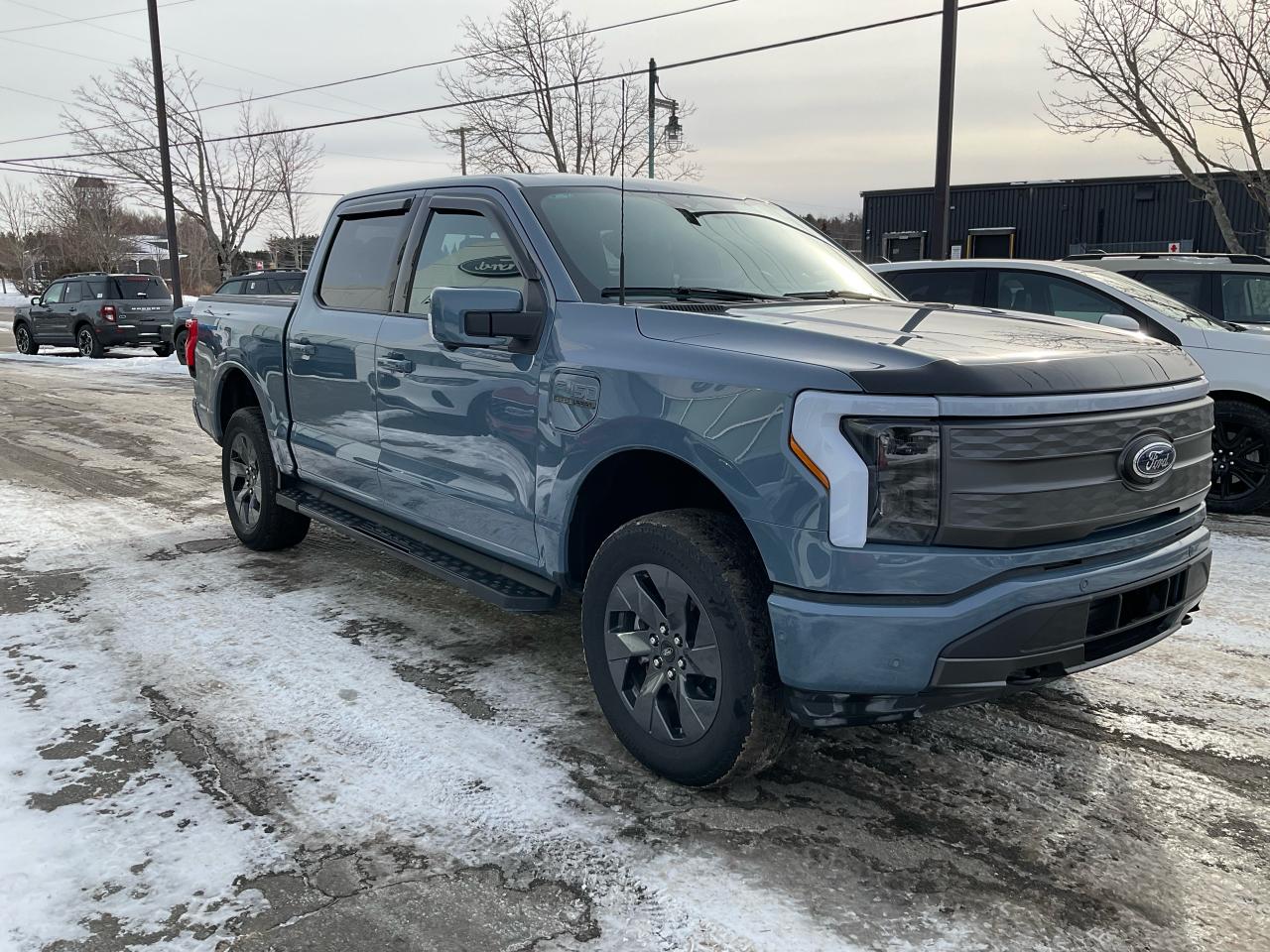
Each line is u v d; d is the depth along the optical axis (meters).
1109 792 3.01
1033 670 2.63
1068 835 2.78
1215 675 3.92
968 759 3.24
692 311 3.17
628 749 3.14
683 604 2.89
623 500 3.39
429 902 2.45
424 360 3.92
